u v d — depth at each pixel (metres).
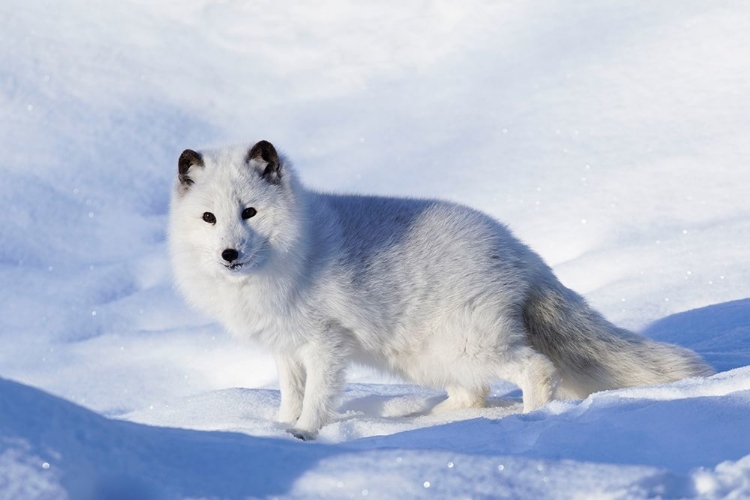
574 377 17.91
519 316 17.36
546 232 33.03
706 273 26.34
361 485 8.82
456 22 57.00
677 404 11.50
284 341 16.73
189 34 58.66
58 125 48.22
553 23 52.78
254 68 55.88
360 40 57.53
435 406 18.06
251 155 16.33
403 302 16.80
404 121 47.88
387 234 17.05
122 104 50.84
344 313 16.55
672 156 35.78
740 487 8.66
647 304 25.16
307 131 49.38
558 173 37.19
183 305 32.12
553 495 8.66
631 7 50.97
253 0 61.16
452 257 16.95
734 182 32.94
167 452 9.06
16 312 32.44
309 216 16.77
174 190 16.80
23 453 8.05
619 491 8.60
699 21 46.53
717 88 40.78
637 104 41.22
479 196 37.50
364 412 18.00
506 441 11.42
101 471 8.34
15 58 53.75
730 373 13.14
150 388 25.66
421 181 40.75
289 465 9.16
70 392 25.58
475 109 46.41
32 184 42.72
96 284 34.44
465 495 8.64
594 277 28.34
